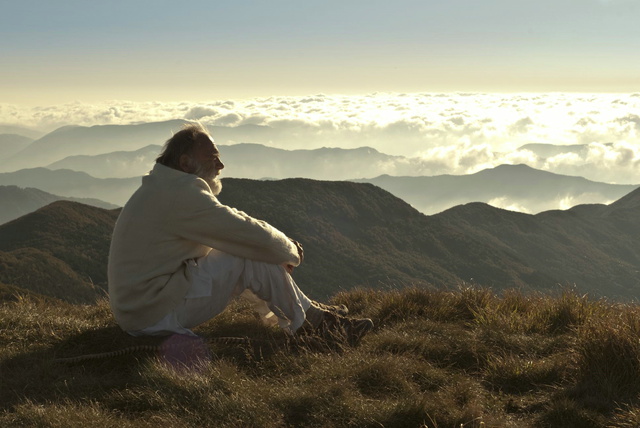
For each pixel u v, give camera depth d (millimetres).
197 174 4945
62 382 4172
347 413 3672
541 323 6039
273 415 3652
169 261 4758
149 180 4828
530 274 189750
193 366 4371
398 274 168375
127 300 4738
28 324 5430
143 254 4707
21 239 147750
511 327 5840
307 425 3607
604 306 6441
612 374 4227
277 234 4883
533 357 5039
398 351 4984
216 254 4922
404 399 3793
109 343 4891
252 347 4961
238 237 4738
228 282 4848
